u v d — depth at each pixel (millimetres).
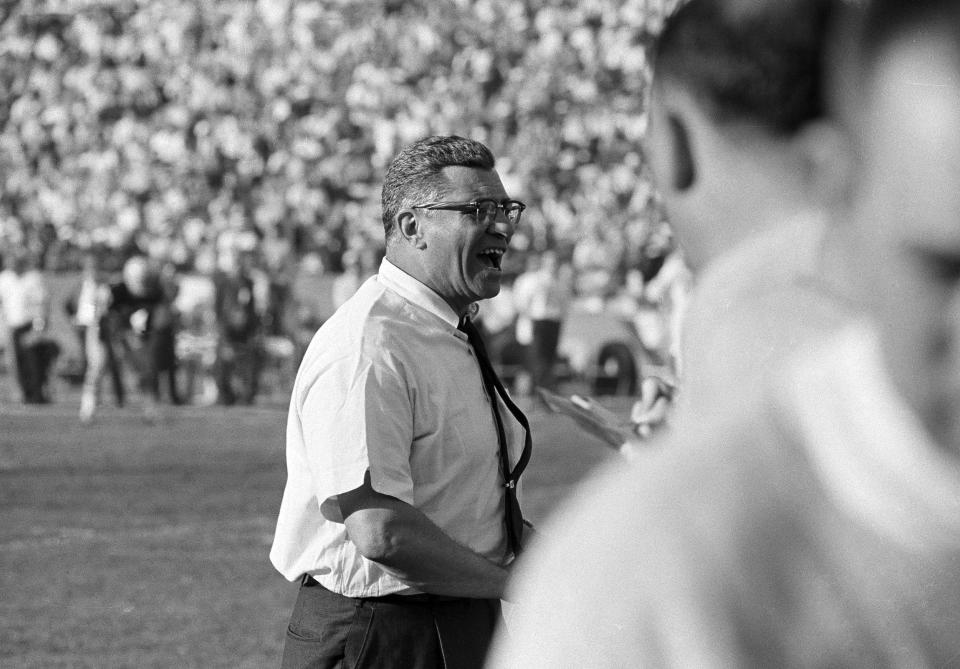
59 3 73938
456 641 7543
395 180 7793
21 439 36156
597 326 51656
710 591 1807
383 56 70000
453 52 70000
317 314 53281
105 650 16203
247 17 72750
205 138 68188
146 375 41031
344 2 72188
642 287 56625
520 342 48469
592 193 63938
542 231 60500
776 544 1823
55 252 59250
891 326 1820
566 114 67438
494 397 7844
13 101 72188
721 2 2137
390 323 7520
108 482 28797
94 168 67750
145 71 71750
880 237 1838
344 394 7234
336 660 7578
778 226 2104
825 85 2055
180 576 20125
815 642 1797
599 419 7852
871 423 1817
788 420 1872
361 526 7109
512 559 7773
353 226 61688
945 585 1800
